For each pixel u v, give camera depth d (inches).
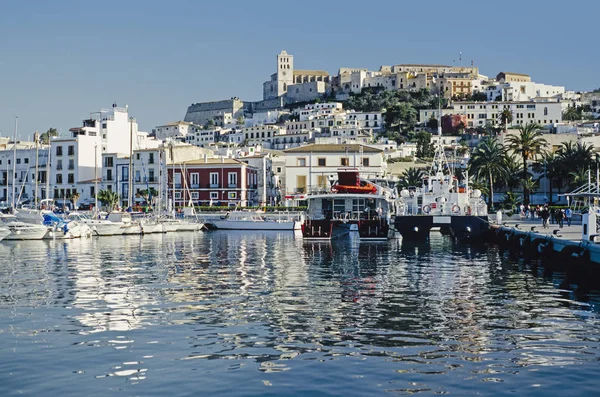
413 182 5590.6
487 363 795.4
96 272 1711.4
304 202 4793.3
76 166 5556.1
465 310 1122.7
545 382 725.3
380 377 743.7
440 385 717.9
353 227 2864.2
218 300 1242.6
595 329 969.5
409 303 1196.5
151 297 1283.2
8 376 759.7
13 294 1327.5
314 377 745.0
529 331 959.0
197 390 707.4
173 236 3469.5
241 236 3472.0
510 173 4970.5
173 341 913.5
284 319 1055.0
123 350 868.6
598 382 724.7
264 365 793.6
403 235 2657.5
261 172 5654.5
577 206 3801.7
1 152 5831.7
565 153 5064.0
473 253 2215.8
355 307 1157.7
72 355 844.6
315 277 1581.0
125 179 5423.2
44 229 3105.3
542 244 1913.1
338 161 4847.4
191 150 5541.3
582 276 1541.6
